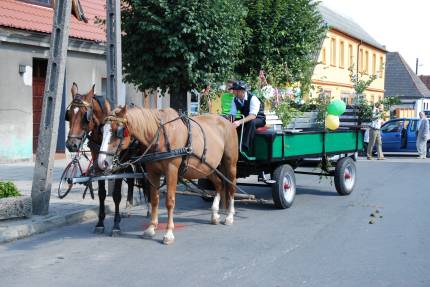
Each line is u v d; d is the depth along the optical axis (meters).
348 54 42.66
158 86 12.88
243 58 17.11
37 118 18.27
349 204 11.22
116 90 10.75
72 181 7.43
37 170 9.19
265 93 11.04
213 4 11.85
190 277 6.29
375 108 13.91
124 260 7.00
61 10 9.23
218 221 9.24
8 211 8.51
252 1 16.83
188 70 11.98
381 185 14.22
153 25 11.68
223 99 12.08
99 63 19.89
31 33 16.69
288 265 6.79
